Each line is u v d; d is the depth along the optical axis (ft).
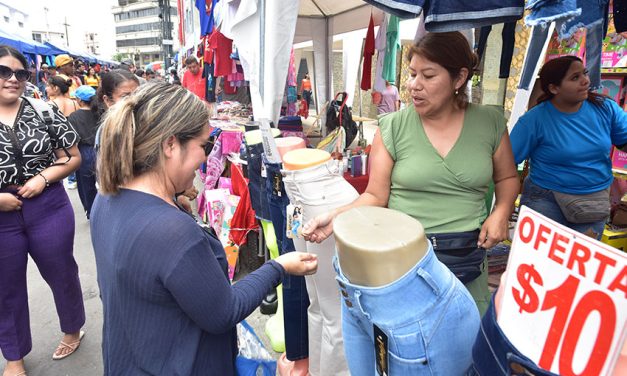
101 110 11.84
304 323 6.49
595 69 5.78
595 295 1.62
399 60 17.04
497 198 4.77
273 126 8.24
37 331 8.80
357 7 15.28
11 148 6.35
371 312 2.81
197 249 2.98
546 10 3.35
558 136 7.24
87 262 12.08
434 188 4.51
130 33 307.78
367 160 10.45
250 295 3.48
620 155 9.29
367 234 2.78
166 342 3.13
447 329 2.79
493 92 10.21
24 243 6.82
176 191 3.43
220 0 13.65
